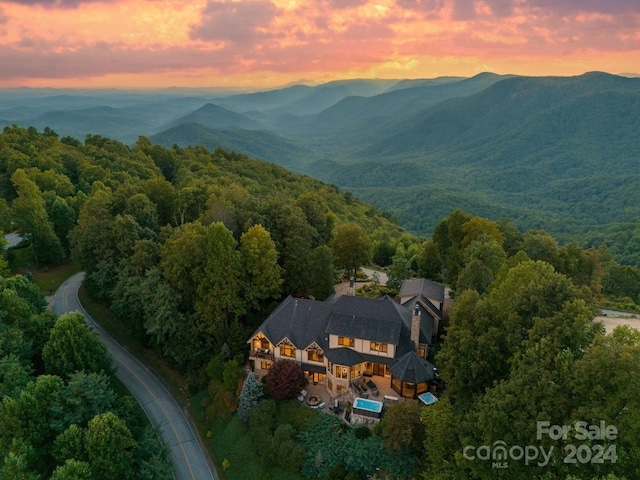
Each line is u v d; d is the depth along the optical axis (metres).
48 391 45.66
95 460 41.25
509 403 32.03
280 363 54.28
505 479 31.84
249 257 64.50
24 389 45.47
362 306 58.38
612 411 27.91
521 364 33.22
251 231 65.81
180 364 65.44
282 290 71.44
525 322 38.53
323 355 56.22
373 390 52.91
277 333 58.41
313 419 49.81
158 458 46.69
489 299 46.50
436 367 54.22
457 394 40.66
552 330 33.75
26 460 40.00
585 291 41.47
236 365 57.56
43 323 58.69
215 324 62.56
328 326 56.03
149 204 80.38
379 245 115.94
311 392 55.28
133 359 71.25
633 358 27.94
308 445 47.34
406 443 41.38
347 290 84.69
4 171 127.44
